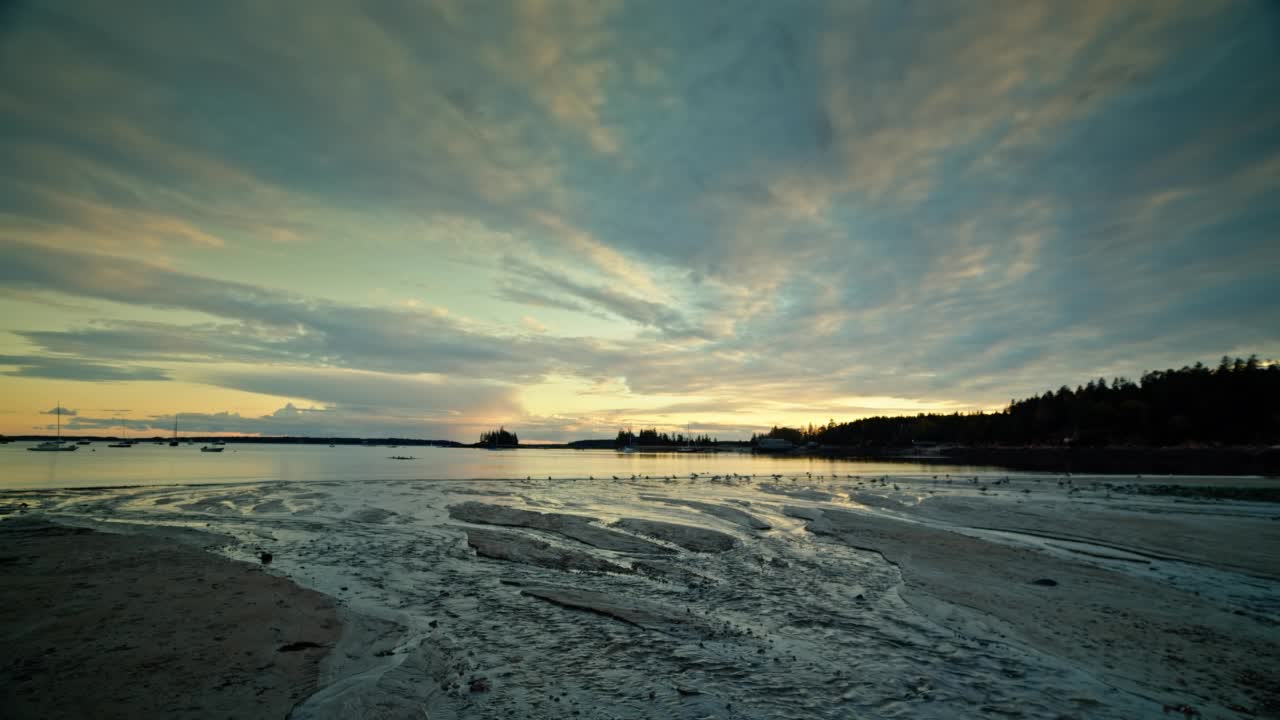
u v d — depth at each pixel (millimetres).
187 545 19641
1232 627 11969
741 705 8430
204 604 12391
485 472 72375
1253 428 109562
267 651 9992
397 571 16516
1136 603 13695
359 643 10633
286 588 13938
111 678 8625
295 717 7758
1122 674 9633
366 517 26891
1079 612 13008
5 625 10828
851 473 73000
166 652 9719
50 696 7957
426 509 29859
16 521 24906
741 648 10758
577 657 10250
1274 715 8203
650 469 89062
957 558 18594
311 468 75562
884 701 8609
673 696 8703
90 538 20422
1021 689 9047
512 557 18281
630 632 11602
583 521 25281
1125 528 24281
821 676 9508
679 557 18875
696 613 12875
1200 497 38094
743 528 25031
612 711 8180
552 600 13664
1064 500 36094
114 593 13039
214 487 42594
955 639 11297
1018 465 98938
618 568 17203
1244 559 18312
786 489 45969
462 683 9070
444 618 12352
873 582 15719
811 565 17797
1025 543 21375
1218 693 8914
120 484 45594
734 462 127938
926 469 86500
